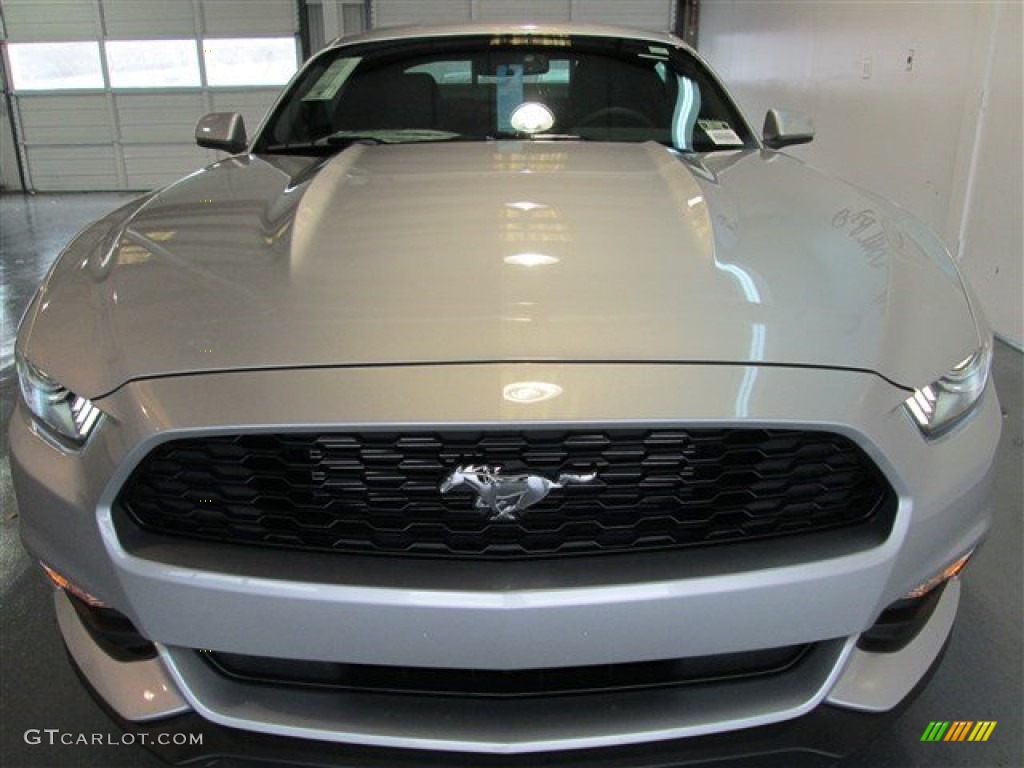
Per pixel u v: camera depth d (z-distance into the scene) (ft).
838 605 3.34
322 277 3.77
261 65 33.53
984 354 3.94
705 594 3.20
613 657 3.25
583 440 3.23
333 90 7.43
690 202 4.70
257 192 5.15
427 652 3.22
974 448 3.70
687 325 3.44
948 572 3.75
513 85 7.38
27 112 34.45
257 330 3.45
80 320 3.76
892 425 3.35
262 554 3.33
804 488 3.39
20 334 3.98
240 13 32.94
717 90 7.63
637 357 3.28
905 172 14.92
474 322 3.42
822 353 3.40
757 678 3.52
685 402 3.15
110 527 3.36
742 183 5.30
